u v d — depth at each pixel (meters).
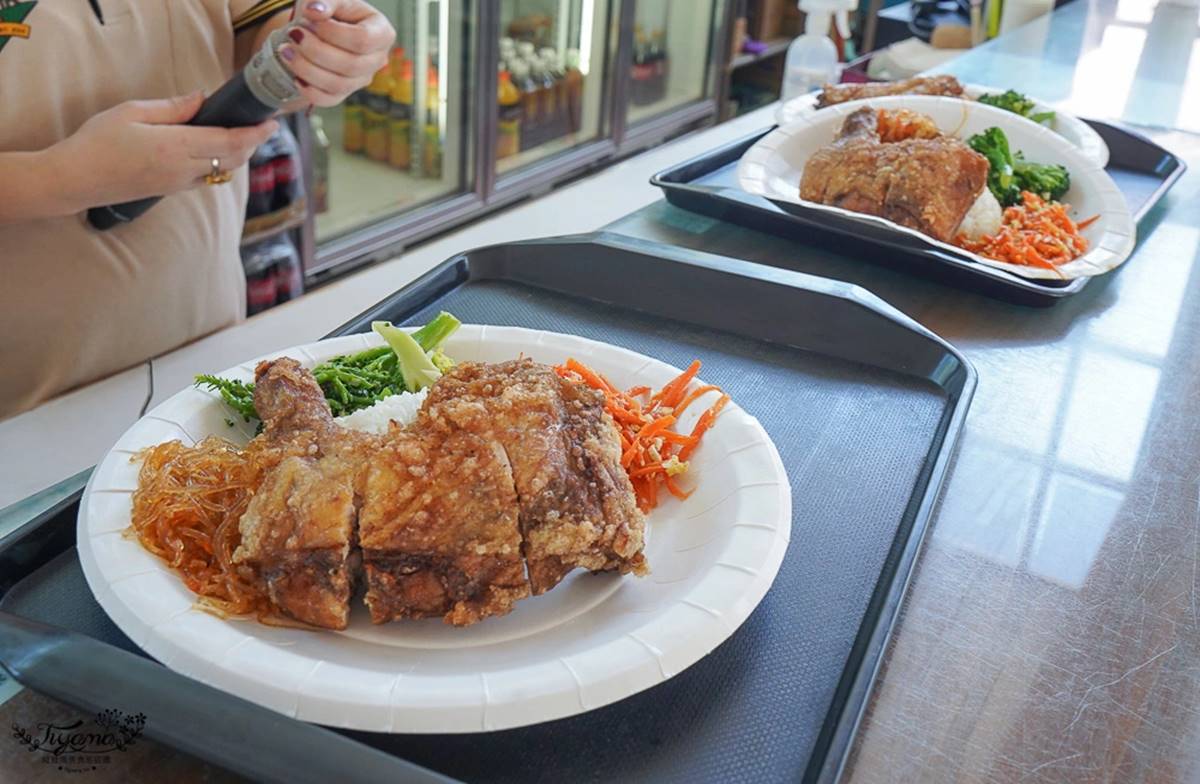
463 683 0.30
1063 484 0.48
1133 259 0.74
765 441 0.43
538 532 0.35
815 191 0.75
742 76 2.20
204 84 0.72
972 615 0.39
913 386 0.54
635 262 0.60
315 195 1.38
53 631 0.32
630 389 0.49
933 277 0.68
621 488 0.37
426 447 0.35
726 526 0.39
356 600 0.36
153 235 0.70
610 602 0.37
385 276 0.69
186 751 0.28
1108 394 0.56
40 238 0.65
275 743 0.28
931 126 0.80
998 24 1.50
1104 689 0.36
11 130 0.62
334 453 0.36
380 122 1.55
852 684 0.34
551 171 1.68
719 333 0.59
